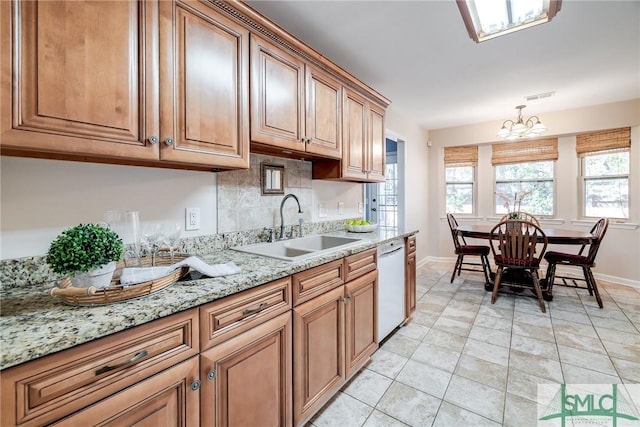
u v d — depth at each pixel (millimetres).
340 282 1634
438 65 2502
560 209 4086
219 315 1004
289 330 1293
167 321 859
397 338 2295
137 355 791
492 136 4379
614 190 3678
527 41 2135
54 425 656
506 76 2742
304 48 1701
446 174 5000
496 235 3098
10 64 777
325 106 1956
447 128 4781
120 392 759
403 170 4105
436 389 1690
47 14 832
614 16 1843
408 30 1975
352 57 2350
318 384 1469
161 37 1082
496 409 1522
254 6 1695
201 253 1586
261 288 1161
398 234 2406
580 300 3059
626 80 2861
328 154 1996
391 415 1498
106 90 944
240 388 1080
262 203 1964
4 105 769
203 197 1615
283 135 1616
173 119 1118
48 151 883
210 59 1247
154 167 1401
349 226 2602
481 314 2742
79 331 689
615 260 3652
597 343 2162
